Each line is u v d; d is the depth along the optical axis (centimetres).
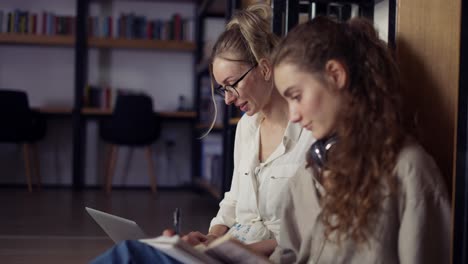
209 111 567
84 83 594
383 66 107
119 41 592
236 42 151
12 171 612
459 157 108
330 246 110
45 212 404
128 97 544
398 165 102
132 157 633
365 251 105
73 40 584
